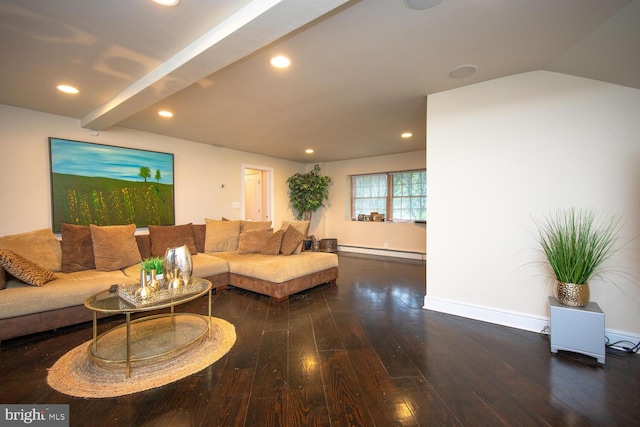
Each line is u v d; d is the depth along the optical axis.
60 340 2.25
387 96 2.90
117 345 2.10
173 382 1.72
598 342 1.94
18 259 2.39
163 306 1.88
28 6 1.54
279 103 3.09
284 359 1.98
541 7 1.56
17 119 3.18
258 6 1.50
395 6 1.56
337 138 4.69
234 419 1.42
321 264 3.73
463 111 2.70
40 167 3.34
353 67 2.29
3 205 3.11
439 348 2.14
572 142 2.26
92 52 2.04
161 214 4.45
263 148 5.52
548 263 2.36
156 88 2.40
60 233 3.47
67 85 2.58
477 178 2.65
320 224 7.31
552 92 2.32
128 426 1.38
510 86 2.48
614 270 2.13
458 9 1.59
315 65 2.25
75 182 3.59
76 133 3.61
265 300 3.29
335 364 1.92
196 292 2.18
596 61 1.99
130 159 4.10
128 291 2.08
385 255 6.34
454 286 2.81
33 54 2.06
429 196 2.91
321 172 7.26
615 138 2.11
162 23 1.72
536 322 2.41
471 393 1.62
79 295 2.46
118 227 3.41
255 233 4.38
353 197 7.11
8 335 2.15
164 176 4.49
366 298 3.35
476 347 2.15
